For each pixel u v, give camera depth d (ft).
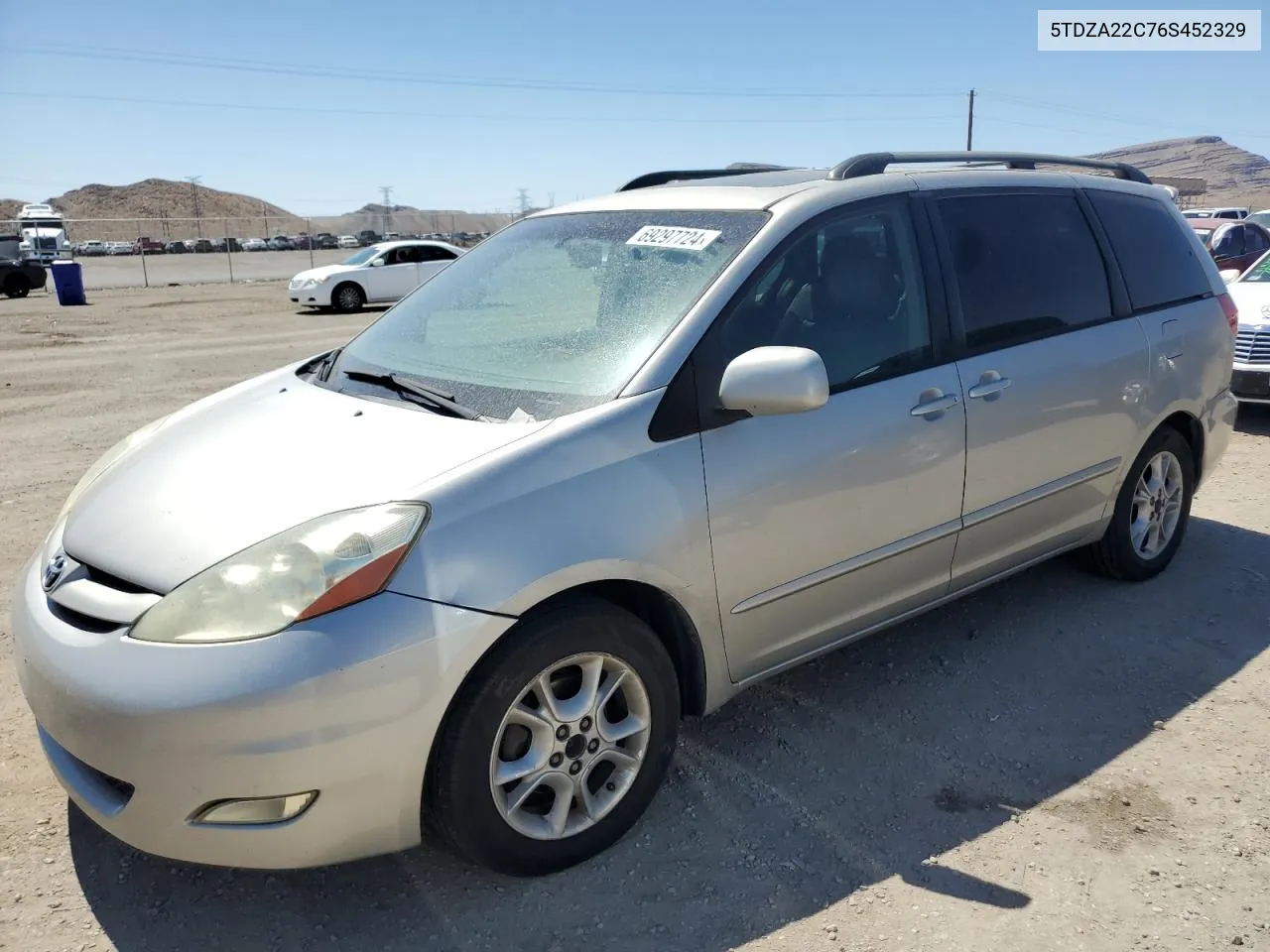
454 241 146.30
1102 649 13.12
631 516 8.71
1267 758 10.59
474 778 8.12
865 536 10.61
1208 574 15.49
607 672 8.97
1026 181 13.08
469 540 7.94
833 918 8.30
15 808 9.87
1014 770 10.46
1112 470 13.73
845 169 11.44
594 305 10.37
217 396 11.92
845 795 10.03
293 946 8.12
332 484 8.36
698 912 8.43
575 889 8.75
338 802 7.58
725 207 10.92
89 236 243.19
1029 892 8.59
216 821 7.53
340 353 12.19
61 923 8.33
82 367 38.81
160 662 7.40
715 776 10.38
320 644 7.37
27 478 21.57
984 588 15.08
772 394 8.85
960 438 11.31
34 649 8.16
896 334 10.98
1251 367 24.59
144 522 8.58
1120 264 13.89
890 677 12.47
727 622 9.66
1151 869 8.85
